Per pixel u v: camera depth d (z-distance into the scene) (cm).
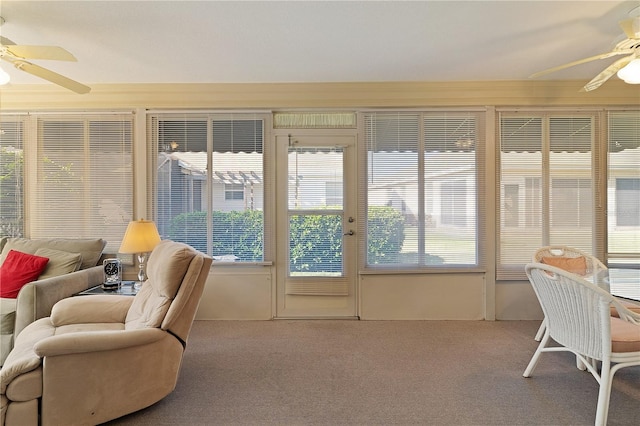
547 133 336
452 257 340
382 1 204
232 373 229
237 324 326
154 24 227
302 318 342
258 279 341
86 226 337
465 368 235
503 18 222
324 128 340
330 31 238
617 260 335
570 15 219
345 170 341
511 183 338
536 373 227
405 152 339
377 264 341
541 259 269
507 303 339
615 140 335
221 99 335
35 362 159
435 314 340
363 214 339
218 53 271
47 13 212
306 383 216
